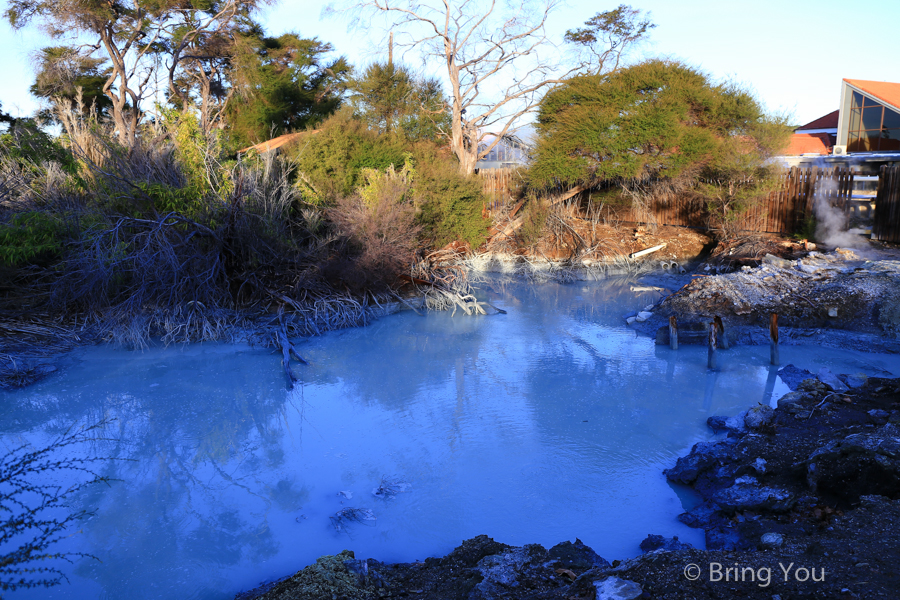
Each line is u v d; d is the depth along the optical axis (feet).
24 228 35.24
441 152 81.15
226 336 34.91
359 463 20.53
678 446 21.48
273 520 17.04
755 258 48.37
